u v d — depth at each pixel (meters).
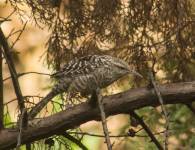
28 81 20.67
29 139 8.98
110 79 10.08
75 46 11.55
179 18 11.48
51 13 10.85
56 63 11.47
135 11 11.51
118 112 9.12
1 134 8.95
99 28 11.46
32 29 20.78
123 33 11.62
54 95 9.77
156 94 8.93
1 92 9.16
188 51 11.76
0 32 8.42
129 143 15.60
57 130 9.02
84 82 9.89
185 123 15.35
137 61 11.65
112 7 11.42
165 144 8.02
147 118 14.65
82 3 11.55
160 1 11.55
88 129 19.22
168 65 11.98
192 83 9.05
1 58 9.10
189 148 15.05
